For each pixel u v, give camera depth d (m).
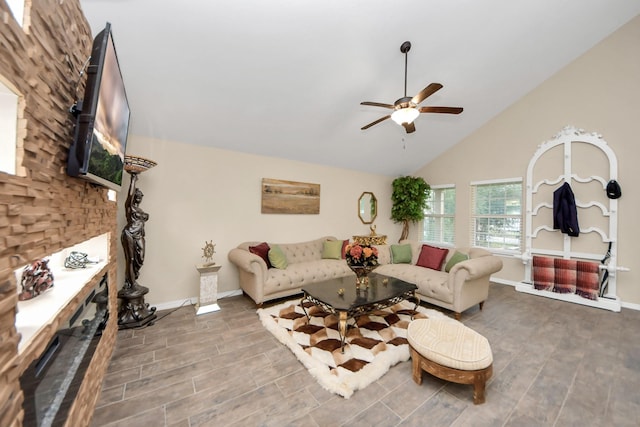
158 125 3.01
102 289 1.85
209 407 1.58
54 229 1.00
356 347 2.24
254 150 3.90
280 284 3.28
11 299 0.67
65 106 1.10
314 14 2.19
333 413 1.53
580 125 3.74
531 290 3.91
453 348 1.71
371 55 2.73
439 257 3.74
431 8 2.42
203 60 2.37
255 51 2.38
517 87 4.06
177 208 3.30
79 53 1.27
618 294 3.42
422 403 1.63
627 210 3.38
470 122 4.68
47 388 1.00
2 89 0.72
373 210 5.73
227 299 3.59
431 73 3.24
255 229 3.99
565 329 2.68
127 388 1.73
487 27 2.80
